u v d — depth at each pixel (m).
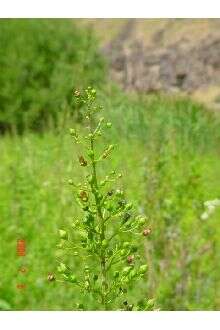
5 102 18.23
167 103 10.67
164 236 6.27
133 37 15.03
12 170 9.33
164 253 6.22
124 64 14.42
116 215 3.48
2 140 13.54
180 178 7.73
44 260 7.23
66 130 8.38
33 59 19.61
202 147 8.99
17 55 19.92
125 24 15.38
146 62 14.16
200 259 6.26
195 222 6.55
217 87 12.76
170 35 14.52
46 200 8.50
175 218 6.47
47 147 10.09
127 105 9.41
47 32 20.06
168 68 13.89
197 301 6.11
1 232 8.09
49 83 18.34
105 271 3.53
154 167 7.04
